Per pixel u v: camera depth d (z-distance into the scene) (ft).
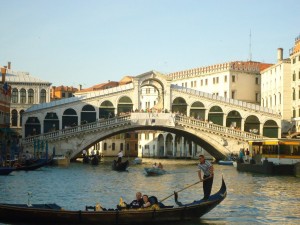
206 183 74.08
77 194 102.83
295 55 236.63
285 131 243.81
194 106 231.71
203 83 307.37
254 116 235.40
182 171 174.70
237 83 286.87
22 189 109.19
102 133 211.82
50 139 205.98
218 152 223.10
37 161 170.19
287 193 105.60
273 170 155.53
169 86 228.84
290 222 73.00
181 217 69.31
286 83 246.88
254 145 177.47
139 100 226.58
